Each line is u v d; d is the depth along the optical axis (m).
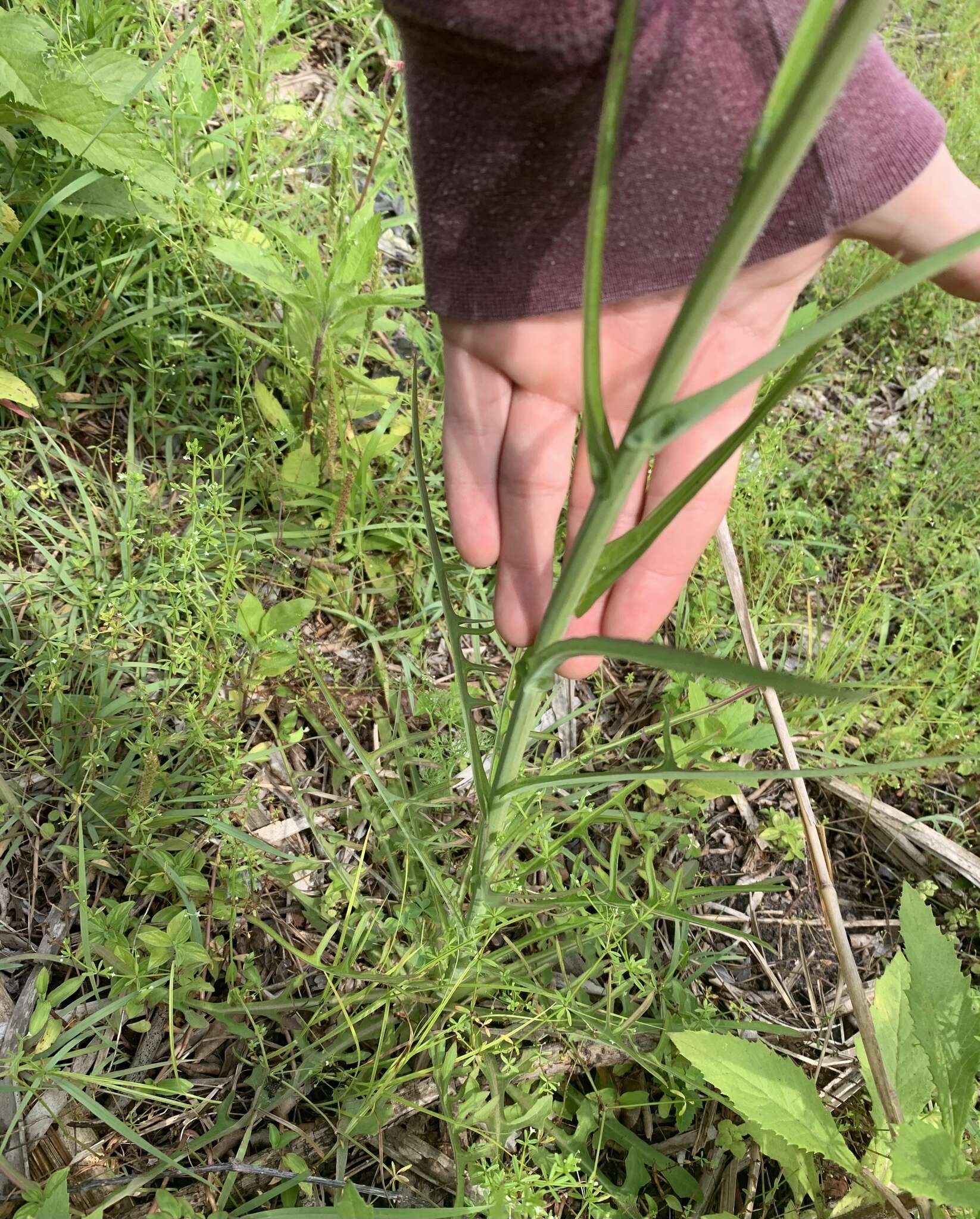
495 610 0.28
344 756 0.35
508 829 0.28
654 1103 0.29
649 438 0.15
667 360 0.15
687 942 0.33
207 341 0.40
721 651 0.40
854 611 0.44
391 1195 0.27
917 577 0.46
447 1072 0.27
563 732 0.37
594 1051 0.30
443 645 0.39
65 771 0.31
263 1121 0.28
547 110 0.22
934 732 0.41
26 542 0.35
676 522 0.26
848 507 0.48
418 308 0.46
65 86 0.34
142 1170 0.27
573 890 0.31
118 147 0.36
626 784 0.37
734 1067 0.26
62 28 0.41
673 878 0.30
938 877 0.38
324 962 0.31
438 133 0.23
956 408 0.50
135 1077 0.28
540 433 0.26
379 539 0.39
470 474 0.27
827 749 0.39
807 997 0.35
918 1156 0.22
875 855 0.39
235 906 0.30
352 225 0.36
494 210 0.23
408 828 0.31
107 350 0.39
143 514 0.35
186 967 0.28
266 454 0.39
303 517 0.39
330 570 0.38
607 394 0.27
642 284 0.24
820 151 0.22
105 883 0.30
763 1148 0.28
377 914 0.30
